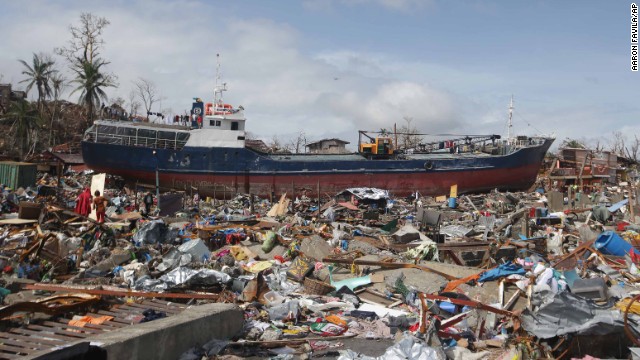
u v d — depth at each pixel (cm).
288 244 2092
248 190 5056
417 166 5366
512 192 5653
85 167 5381
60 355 592
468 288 1426
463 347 973
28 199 3141
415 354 896
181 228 2528
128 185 4919
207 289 1329
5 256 1523
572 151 7769
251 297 1301
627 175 7650
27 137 6694
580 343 905
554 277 1353
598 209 3441
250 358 939
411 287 1465
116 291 1106
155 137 5016
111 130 5038
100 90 7200
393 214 4069
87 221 2162
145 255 1747
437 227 2689
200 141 4981
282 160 5103
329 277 1580
